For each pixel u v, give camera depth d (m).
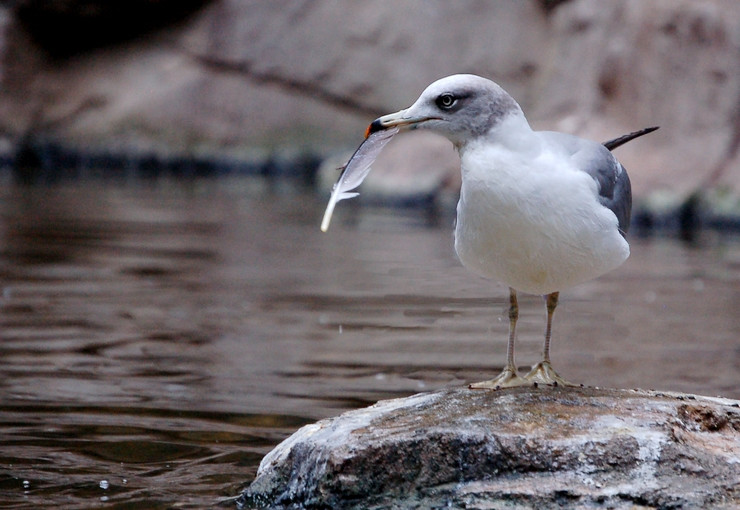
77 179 27.50
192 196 24.64
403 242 18.62
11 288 13.69
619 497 5.81
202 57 29.39
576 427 6.29
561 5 27.66
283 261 16.33
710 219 20.81
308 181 28.22
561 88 25.28
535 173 6.43
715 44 21.56
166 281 14.45
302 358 10.44
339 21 28.81
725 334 11.62
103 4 29.38
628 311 12.98
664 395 7.11
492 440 6.12
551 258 6.59
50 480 6.71
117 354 10.46
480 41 27.89
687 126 21.59
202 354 10.54
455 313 12.78
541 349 10.93
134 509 6.17
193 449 7.46
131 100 29.34
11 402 8.66
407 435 6.21
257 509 6.31
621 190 7.19
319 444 6.36
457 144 6.75
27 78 29.72
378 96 28.44
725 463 6.05
